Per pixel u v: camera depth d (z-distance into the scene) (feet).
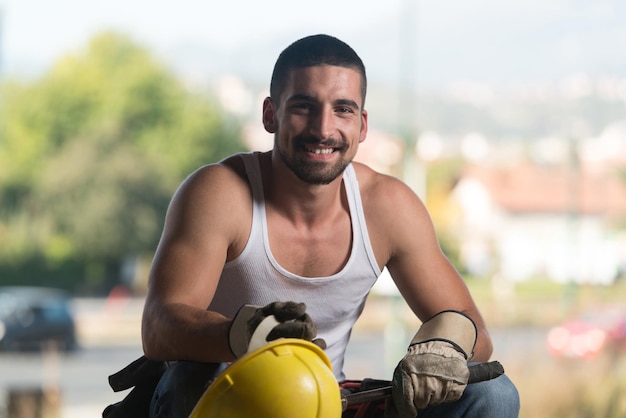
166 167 205.16
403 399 10.46
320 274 12.29
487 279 223.10
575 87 279.49
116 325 149.07
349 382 12.46
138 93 209.67
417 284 12.68
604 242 172.76
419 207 12.80
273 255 12.04
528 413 43.57
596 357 49.83
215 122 213.87
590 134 241.35
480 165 246.27
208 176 11.96
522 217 241.55
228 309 12.19
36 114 207.41
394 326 87.81
